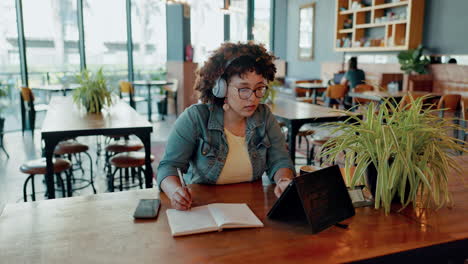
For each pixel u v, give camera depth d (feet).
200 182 5.73
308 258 3.47
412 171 4.40
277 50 36.73
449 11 21.47
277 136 5.90
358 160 4.68
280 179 4.95
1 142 18.65
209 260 3.41
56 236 3.82
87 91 12.71
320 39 32.07
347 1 28.50
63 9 25.53
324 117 11.82
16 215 4.28
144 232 3.94
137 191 5.14
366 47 25.95
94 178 14.52
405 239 3.86
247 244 3.72
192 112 5.56
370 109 4.69
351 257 3.49
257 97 5.15
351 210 4.40
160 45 30.63
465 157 6.91
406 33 22.94
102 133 9.92
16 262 3.33
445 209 4.65
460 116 16.15
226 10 26.86
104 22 27.66
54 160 10.54
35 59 24.71
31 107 21.13
